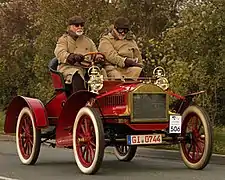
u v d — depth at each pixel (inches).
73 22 463.2
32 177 415.5
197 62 684.7
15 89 1269.7
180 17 757.9
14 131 521.3
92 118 411.2
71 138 450.3
